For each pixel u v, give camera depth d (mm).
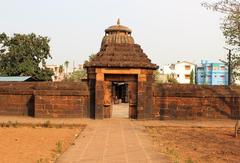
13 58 49438
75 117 22016
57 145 12711
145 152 11594
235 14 17453
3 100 23328
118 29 25250
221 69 94250
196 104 22109
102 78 21766
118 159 10461
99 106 21672
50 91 21891
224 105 22375
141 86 21812
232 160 10883
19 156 11070
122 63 21562
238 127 18250
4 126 18469
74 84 22109
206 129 18219
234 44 18047
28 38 50188
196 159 10875
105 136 15172
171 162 10086
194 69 103875
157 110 22047
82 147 12492
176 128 18438
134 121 20984
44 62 51031
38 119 21141
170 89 22031
